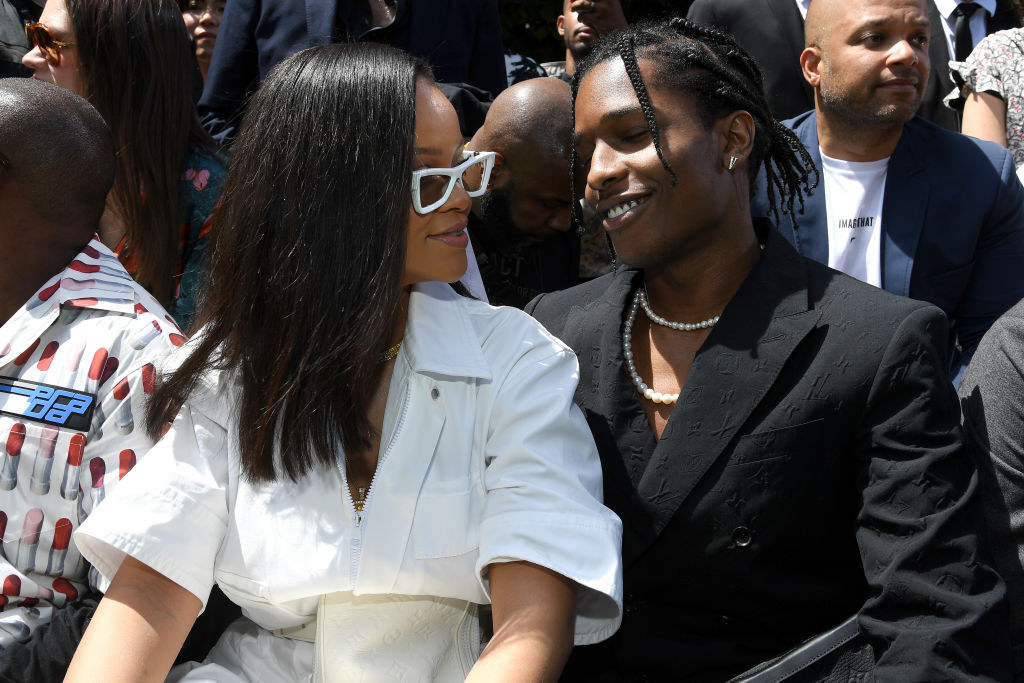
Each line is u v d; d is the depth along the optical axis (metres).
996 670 1.38
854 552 1.60
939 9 3.66
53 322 1.75
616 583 1.46
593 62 1.72
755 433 1.54
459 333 1.62
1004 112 3.19
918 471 1.44
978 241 2.50
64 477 1.68
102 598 1.64
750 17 3.34
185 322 2.49
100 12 2.39
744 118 1.67
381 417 1.62
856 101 2.50
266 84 1.56
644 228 1.65
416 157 1.53
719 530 1.55
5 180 1.77
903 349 1.49
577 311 1.83
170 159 2.47
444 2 3.43
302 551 1.53
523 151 2.47
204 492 1.58
